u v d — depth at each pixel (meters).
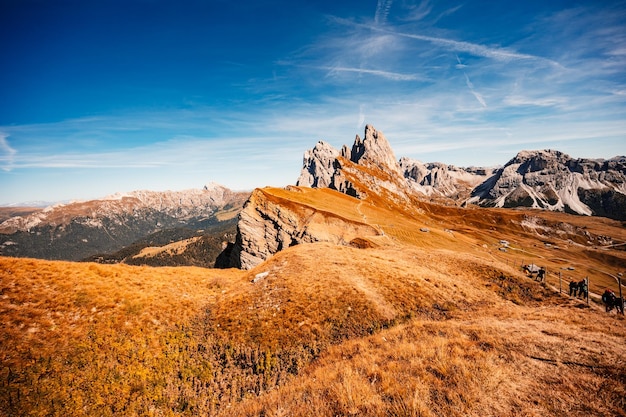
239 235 87.19
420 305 26.86
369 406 8.76
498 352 12.64
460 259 44.94
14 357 13.84
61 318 17.52
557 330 16.47
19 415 11.65
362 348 15.93
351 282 28.22
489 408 8.47
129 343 17.45
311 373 14.18
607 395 8.86
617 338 14.78
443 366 10.91
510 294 35.00
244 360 18.53
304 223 87.12
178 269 34.81
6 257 21.97
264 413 9.90
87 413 12.64
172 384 15.64
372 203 188.62
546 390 9.40
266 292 26.97
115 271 25.91
